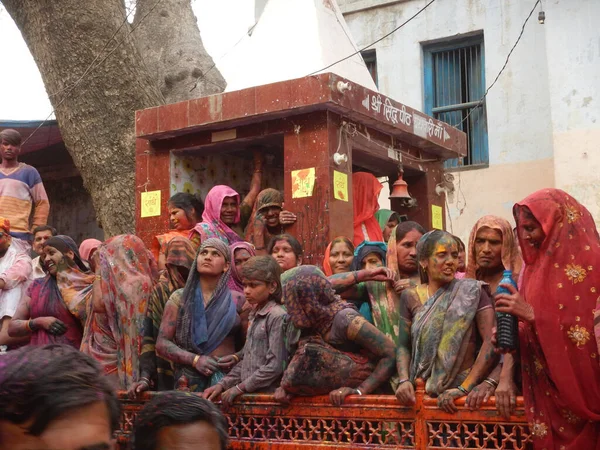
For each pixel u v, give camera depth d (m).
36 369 1.45
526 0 12.17
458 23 12.66
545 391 3.52
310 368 4.03
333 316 4.11
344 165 5.75
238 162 7.16
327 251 5.17
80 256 6.40
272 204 5.91
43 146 11.39
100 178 9.00
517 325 3.55
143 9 12.05
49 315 5.68
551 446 3.46
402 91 13.01
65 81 9.16
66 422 1.43
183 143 6.42
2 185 7.73
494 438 3.62
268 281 4.46
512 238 4.20
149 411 2.29
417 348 3.91
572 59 11.27
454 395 3.71
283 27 7.55
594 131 11.07
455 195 12.50
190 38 11.77
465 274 4.32
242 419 4.31
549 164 11.95
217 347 4.75
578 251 3.59
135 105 9.16
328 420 4.08
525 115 12.16
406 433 3.83
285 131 5.81
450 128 7.04
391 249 4.75
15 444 1.42
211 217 5.98
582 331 3.47
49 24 9.23
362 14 13.38
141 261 5.22
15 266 6.77
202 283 4.81
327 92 5.48
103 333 5.31
